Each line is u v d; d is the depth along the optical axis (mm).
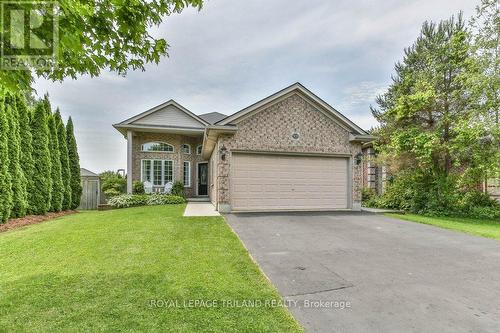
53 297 3209
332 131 11414
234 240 5895
